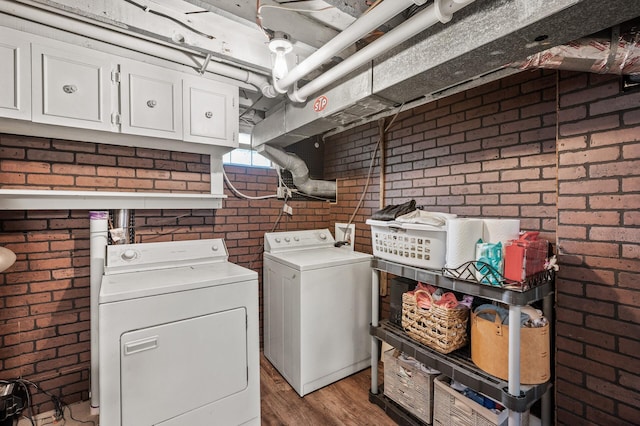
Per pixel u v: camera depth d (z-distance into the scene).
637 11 0.91
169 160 2.34
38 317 1.92
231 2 1.35
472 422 1.52
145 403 1.50
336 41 1.37
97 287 1.88
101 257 1.91
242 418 1.80
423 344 1.79
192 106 2.07
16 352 1.86
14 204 1.76
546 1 0.94
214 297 1.72
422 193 2.39
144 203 2.20
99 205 2.03
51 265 1.95
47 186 1.91
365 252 2.89
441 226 1.61
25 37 1.55
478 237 1.53
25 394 1.84
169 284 1.60
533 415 1.67
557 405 1.58
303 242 2.86
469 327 1.73
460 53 1.18
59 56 1.64
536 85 1.73
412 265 1.79
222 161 2.57
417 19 1.16
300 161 2.89
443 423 1.67
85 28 1.59
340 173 3.22
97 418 1.90
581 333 1.50
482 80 1.64
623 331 1.37
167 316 1.57
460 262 1.50
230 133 2.23
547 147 1.68
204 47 1.69
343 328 2.35
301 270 2.13
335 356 2.31
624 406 1.37
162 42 1.81
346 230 3.06
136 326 1.48
